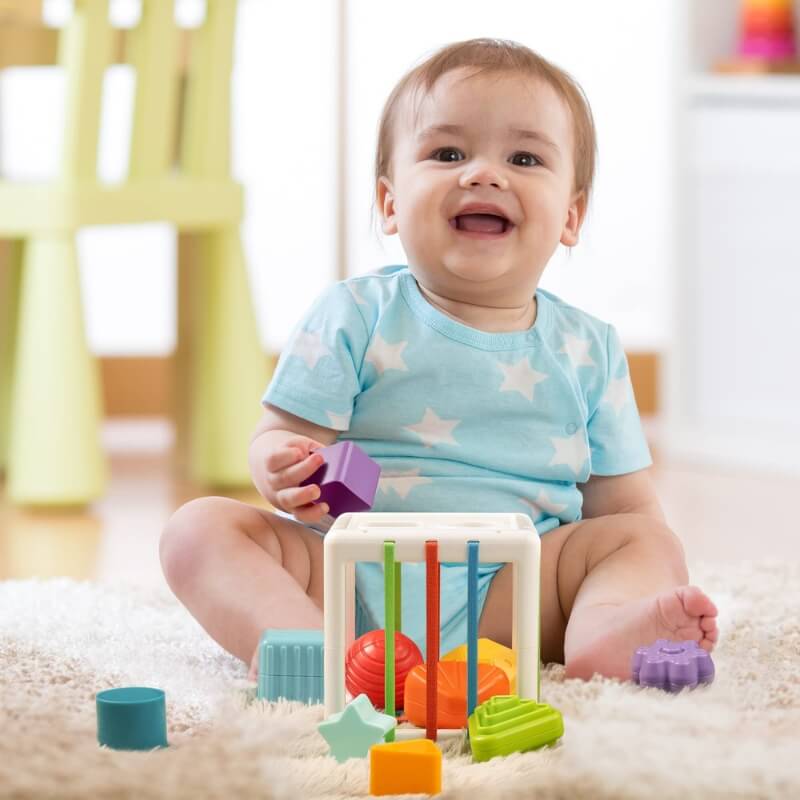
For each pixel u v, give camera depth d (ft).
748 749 3.69
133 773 3.47
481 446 5.32
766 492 10.07
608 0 13.96
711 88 11.57
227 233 9.95
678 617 4.39
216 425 9.91
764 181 11.23
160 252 13.50
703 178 11.69
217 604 4.68
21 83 13.11
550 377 5.40
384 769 3.49
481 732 3.75
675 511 9.22
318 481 4.64
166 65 9.37
